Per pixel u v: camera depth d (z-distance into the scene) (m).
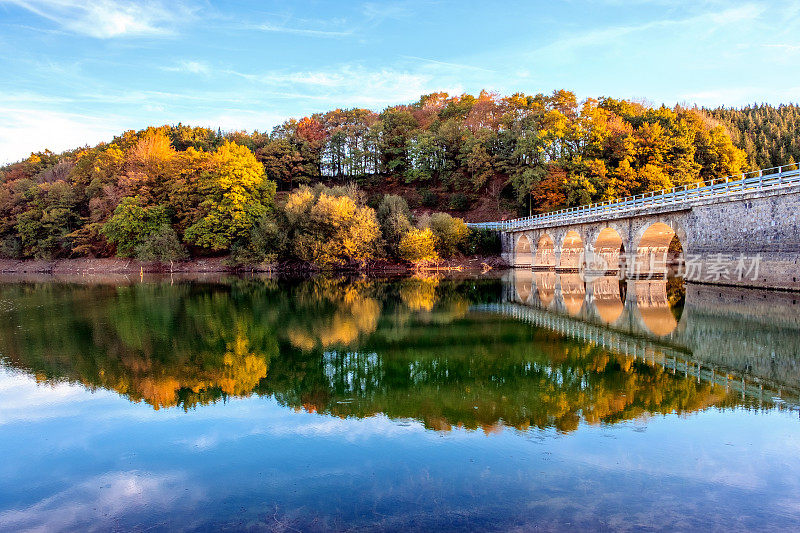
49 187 76.38
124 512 8.38
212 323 26.31
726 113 117.38
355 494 8.64
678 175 58.84
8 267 73.81
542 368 16.69
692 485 8.80
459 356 18.56
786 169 83.38
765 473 9.22
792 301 26.42
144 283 51.22
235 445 10.94
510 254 65.19
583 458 9.90
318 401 13.81
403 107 104.75
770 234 28.92
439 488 8.78
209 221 62.41
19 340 22.31
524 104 85.00
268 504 8.41
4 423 12.58
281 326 25.30
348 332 23.55
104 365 17.98
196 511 8.30
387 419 12.31
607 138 65.19
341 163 94.31
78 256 73.56
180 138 92.88
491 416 12.34
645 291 36.91
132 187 67.69
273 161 85.56
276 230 61.31
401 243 61.00
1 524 8.10
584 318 26.30
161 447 10.95
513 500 8.30
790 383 14.72
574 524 7.58
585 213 50.38
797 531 7.38
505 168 74.00
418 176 83.81
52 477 9.71
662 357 17.88
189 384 15.64
